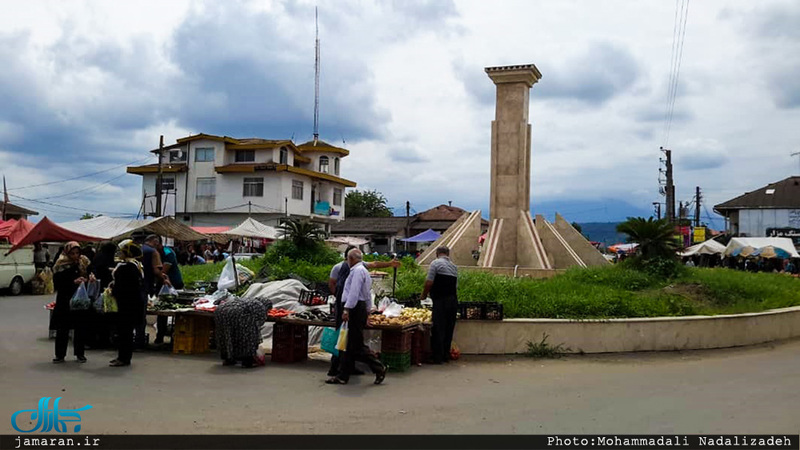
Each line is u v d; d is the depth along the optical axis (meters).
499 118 21.17
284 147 45.78
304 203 47.44
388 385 8.28
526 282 13.49
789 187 47.12
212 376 8.63
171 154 46.97
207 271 17.81
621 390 7.99
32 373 8.49
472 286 12.91
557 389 8.07
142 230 26.70
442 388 8.12
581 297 12.11
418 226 59.84
